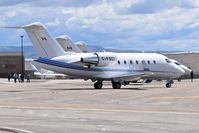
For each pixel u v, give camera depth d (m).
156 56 60.31
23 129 17.98
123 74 56.94
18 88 60.34
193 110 26.48
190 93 43.28
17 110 27.11
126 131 17.33
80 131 17.36
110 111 26.11
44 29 54.38
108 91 48.22
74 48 83.75
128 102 33.22
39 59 54.34
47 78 138.12
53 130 17.67
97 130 17.64
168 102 32.66
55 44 54.78
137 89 53.19
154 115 23.58
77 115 23.80
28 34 54.16
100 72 55.75
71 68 54.56
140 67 58.59
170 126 18.80
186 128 18.12
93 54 55.34
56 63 54.16
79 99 36.75
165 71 60.34
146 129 17.88
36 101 35.16
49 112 25.66
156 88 56.09
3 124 19.81
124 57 57.66
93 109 27.53
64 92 47.00
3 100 36.44
